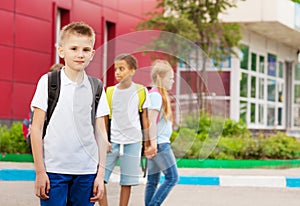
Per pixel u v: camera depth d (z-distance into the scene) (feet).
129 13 72.43
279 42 100.07
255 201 30.09
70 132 15.20
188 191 33.60
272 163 50.65
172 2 71.00
